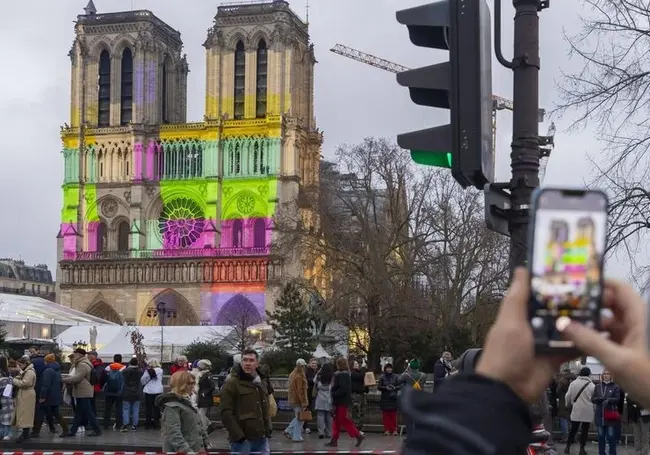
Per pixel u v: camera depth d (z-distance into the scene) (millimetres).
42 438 29484
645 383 1666
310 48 133750
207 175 126188
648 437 24906
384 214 72375
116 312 127125
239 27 128125
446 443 1674
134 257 127062
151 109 130625
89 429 32750
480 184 7855
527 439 1728
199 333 70750
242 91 128875
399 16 7883
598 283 1843
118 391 32438
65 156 130875
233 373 14992
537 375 1774
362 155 69875
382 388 31703
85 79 131625
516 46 9078
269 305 121062
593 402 24422
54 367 29734
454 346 60438
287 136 125812
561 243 1877
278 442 29594
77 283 128500
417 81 7816
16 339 55938
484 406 1727
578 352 1767
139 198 127688
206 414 29703
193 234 127625
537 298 1831
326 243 70188
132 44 130625
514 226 8820
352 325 65375
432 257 65375
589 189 1950
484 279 64562
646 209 19922
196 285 124562
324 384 31094
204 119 128375
